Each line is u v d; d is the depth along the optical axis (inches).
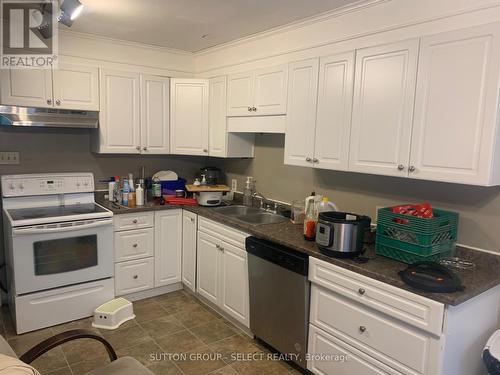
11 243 108.1
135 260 131.4
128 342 107.3
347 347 79.8
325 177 113.6
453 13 74.2
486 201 78.5
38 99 118.3
